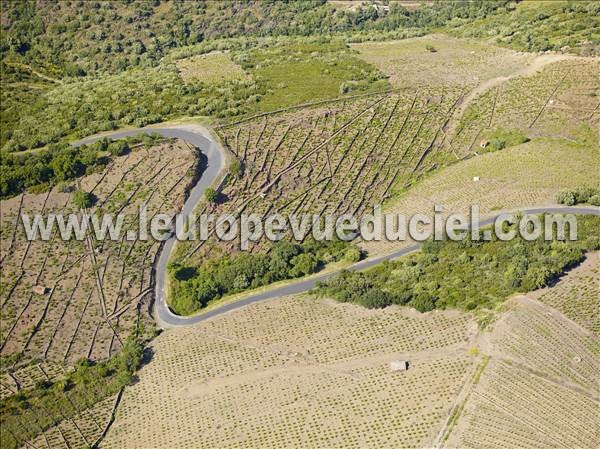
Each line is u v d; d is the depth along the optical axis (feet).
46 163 508.94
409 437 337.93
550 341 369.30
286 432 352.49
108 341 425.28
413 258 444.96
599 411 339.77
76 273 458.09
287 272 448.24
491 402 345.92
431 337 383.04
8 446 374.63
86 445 369.91
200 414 371.35
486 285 406.82
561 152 521.24
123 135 552.00
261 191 506.07
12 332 430.20
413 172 527.40
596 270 406.62
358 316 404.57
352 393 363.35
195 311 435.94
